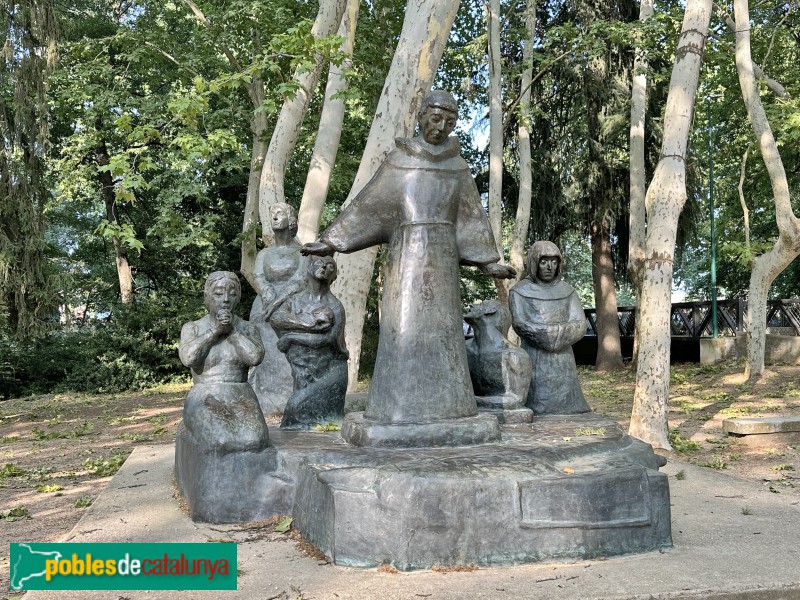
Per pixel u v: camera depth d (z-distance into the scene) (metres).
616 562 3.83
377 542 3.78
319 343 5.52
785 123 13.97
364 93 15.14
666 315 8.34
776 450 8.48
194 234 15.78
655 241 8.34
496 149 14.39
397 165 4.84
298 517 4.41
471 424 4.56
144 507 5.07
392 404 4.64
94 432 11.02
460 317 4.82
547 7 20.22
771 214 23.45
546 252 5.89
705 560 3.83
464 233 4.95
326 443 4.82
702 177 20.56
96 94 15.34
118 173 8.60
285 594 3.42
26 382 18.52
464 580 3.55
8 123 14.67
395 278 4.77
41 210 15.02
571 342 5.88
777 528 4.48
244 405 4.77
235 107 14.31
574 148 20.36
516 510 3.84
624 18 19.56
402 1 15.59
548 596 3.31
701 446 8.75
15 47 14.29
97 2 19.03
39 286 15.31
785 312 19.44
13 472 7.78
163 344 18.95
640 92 16.14
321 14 9.70
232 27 13.65
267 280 6.96
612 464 4.27
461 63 18.30
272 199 10.51
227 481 4.59
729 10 16.36
